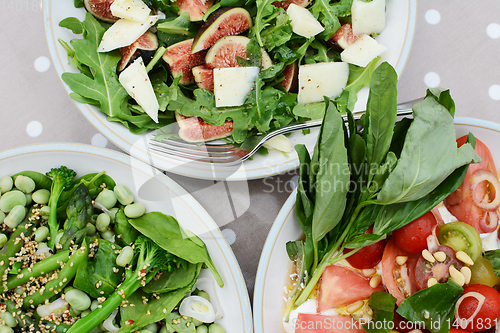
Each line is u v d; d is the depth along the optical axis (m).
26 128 0.59
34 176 0.55
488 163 0.54
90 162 0.56
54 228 0.55
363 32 0.57
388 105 0.49
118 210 0.55
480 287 0.52
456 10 0.60
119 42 0.55
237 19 0.56
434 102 0.49
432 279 0.52
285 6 0.57
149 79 0.56
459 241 0.53
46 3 0.56
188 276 0.54
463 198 0.54
